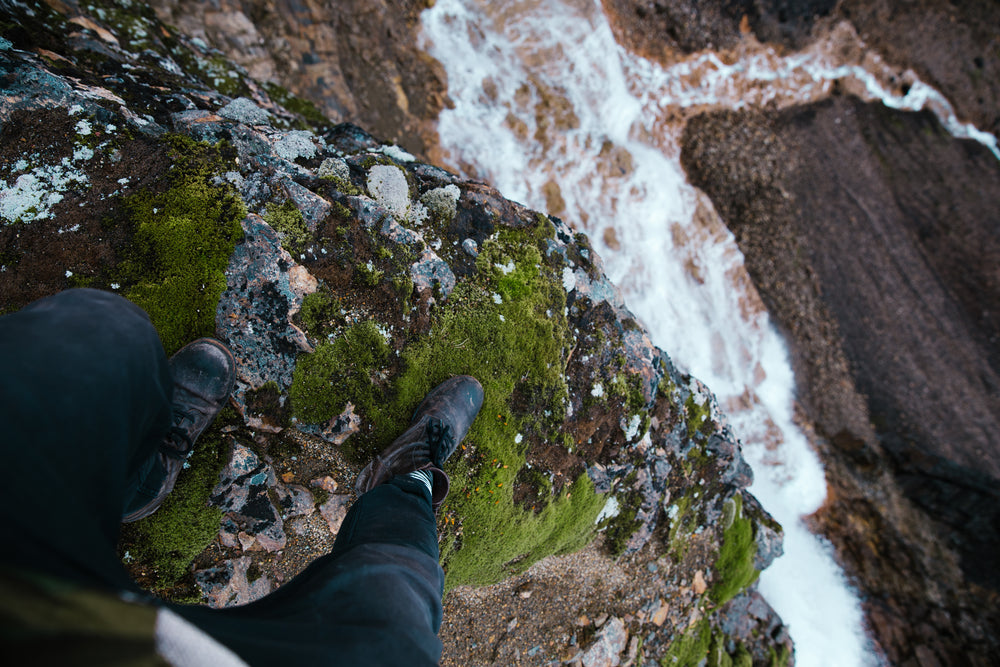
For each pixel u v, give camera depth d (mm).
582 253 3064
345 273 2320
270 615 1032
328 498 2332
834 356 7262
